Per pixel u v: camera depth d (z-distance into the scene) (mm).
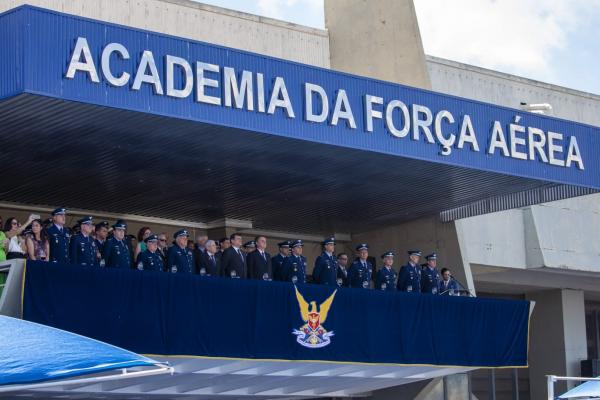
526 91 35250
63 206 27594
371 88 22781
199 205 28062
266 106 20906
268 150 22406
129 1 28125
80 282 20031
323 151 22578
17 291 19312
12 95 17859
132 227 29062
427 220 30500
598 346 41938
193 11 29281
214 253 24656
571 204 35406
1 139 20906
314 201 27984
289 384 26156
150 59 19297
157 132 20703
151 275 21125
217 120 20125
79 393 22234
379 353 24984
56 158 22578
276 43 30656
